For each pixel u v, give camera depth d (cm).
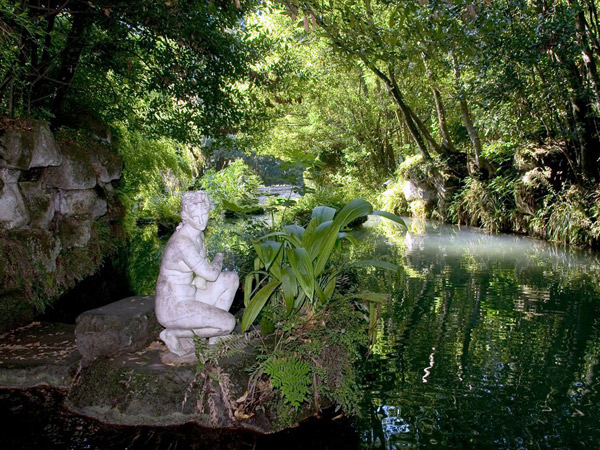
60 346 392
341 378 330
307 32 372
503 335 470
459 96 1177
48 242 546
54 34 772
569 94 971
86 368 331
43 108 677
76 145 691
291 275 344
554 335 468
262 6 827
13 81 541
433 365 399
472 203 1391
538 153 1171
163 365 319
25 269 493
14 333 429
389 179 2009
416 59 419
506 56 890
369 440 288
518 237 1171
